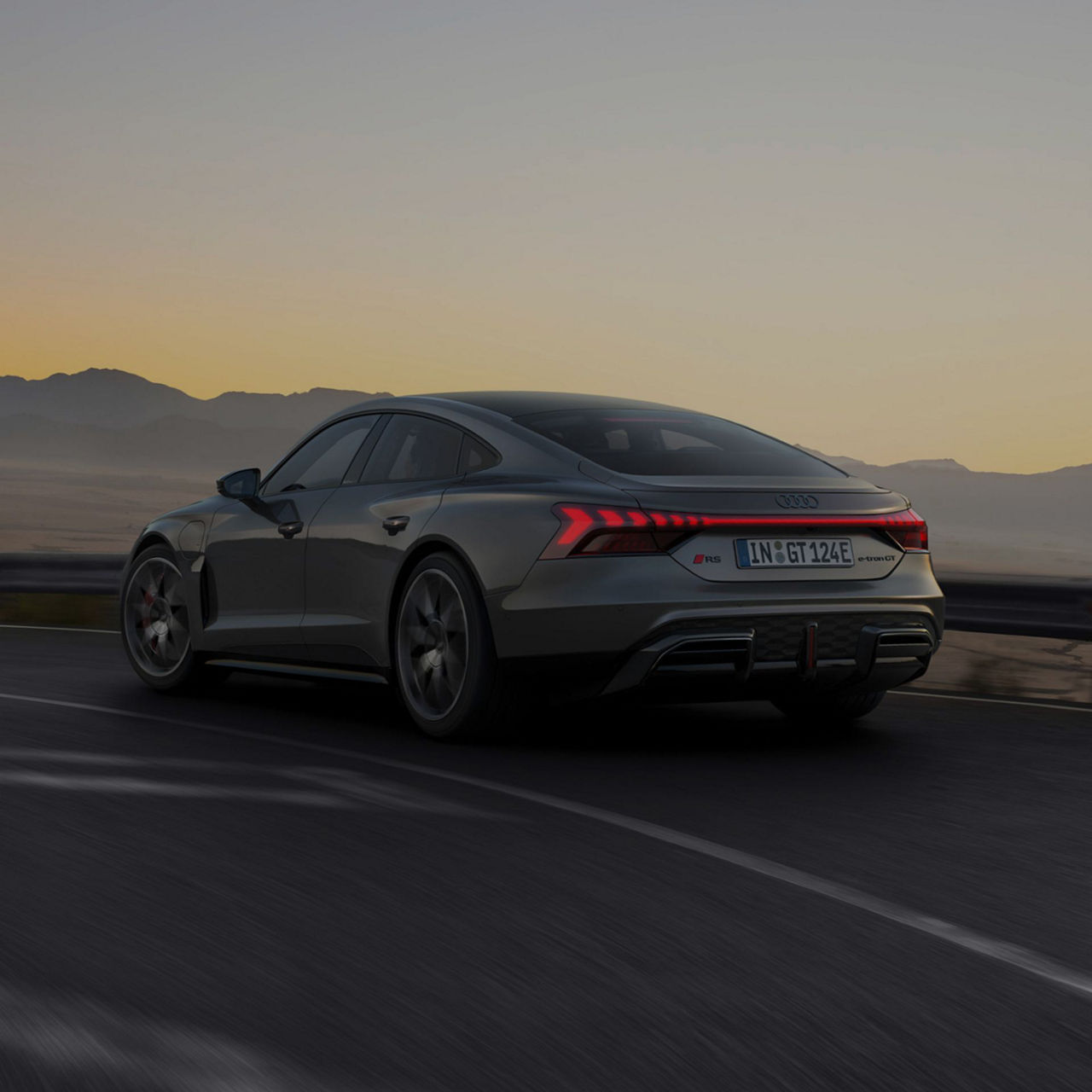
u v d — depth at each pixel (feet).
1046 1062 8.00
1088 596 26.03
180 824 13.42
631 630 16.31
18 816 13.62
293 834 13.14
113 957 9.51
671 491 16.81
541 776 16.02
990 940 10.30
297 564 20.12
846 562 17.46
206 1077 7.52
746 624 16.63
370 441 20.15
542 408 19.01
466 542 17.42
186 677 22.20
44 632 33.88
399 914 10.67
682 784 15.78
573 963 9.57
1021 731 20.15
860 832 13.66
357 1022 8.39
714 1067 7.83
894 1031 8.45
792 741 18.80
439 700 18.08
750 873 12.03
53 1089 7.32
